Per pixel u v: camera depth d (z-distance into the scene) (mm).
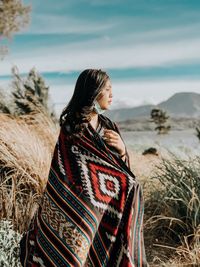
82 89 2736
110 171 2689
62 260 2596
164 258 4562
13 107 9023
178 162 5598
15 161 5090
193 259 4359
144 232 5066
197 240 4660
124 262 2742
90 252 2768
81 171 2645
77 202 2609
